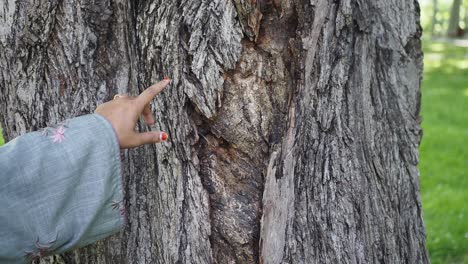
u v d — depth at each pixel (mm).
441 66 12812
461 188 4820
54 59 1626
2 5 1616
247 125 1506
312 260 1571
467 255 3680
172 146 1540
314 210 1569
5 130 1764
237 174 1539
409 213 1733
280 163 1528
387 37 1639
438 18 21797
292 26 1508
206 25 1456
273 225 1536
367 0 1589
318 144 1563
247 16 1446
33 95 1657
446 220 4137
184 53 1473
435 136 6367
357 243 1598
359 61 1592
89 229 1294
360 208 1602
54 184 1248
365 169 1612
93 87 1632
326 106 1560
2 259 1239
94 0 1579
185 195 1552
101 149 1287
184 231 1563
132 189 1646
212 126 1516
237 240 1539
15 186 1231
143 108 1372
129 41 1613
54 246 1265
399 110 1677
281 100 1527
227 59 1463
